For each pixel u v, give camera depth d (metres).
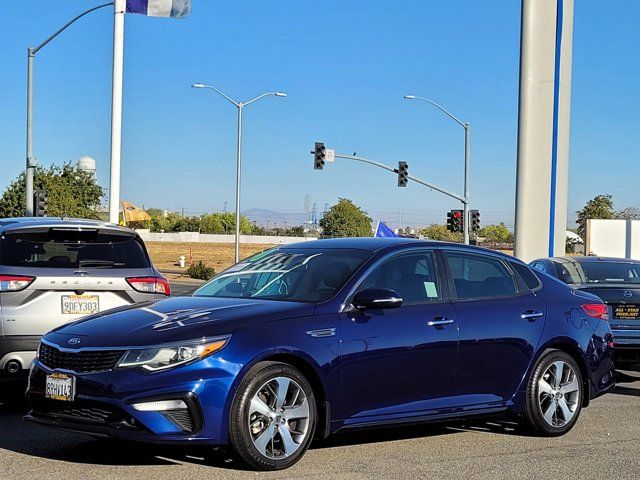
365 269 6.91
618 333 10.75
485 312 7.38
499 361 7.38
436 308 7.12
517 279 7.88
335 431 6.50
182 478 5.89
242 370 5.98
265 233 143.12
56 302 8.23
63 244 8.60
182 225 134.25
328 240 7.76
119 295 8.58
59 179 53.81
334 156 42.88
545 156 19.38
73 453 6.61
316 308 6.52
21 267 8.18
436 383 7.00
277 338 6.19
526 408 7.58
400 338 6.78
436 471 6.32
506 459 6.78
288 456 6.20
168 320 6.26
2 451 6.67
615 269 11.96
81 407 6.04
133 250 8.98
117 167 19.19
